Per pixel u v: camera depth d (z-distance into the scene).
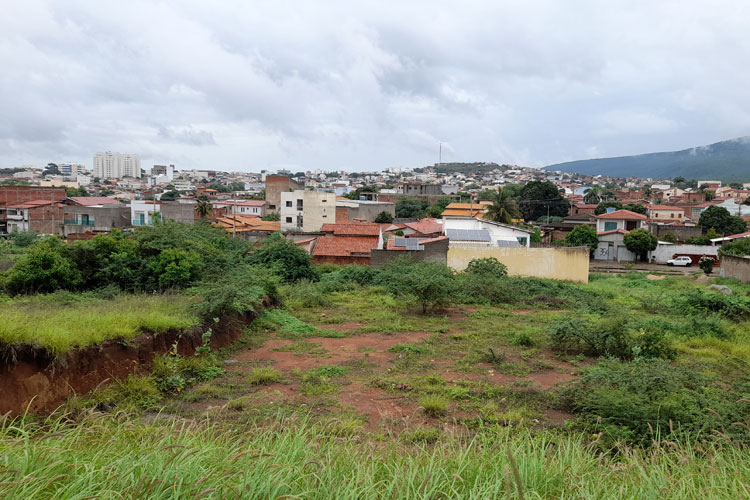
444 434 7.30
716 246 50.06
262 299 18.05
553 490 4.37
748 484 4.62
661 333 13.59
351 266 29.50
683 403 7.77
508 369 11.62
